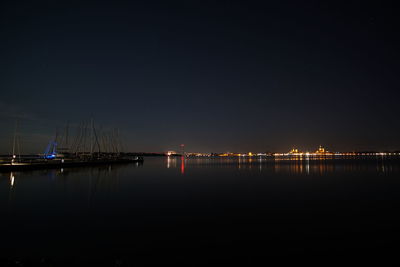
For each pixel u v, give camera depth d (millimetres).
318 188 30047
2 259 9711
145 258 10578
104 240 12547
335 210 18984
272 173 51906
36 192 26750
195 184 34188
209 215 17516
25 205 20406
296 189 29266
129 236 13180
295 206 20359
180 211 18531
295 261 10438
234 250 11492
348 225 15242
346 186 31641
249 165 91312
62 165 62906
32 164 54469
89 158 87812
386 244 12242
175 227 14695
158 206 20266
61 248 11500
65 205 20453
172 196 24750
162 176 45656
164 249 11508
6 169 49000
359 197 24141
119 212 18234
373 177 42312
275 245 12078
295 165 88188
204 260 10438
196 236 13250
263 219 16453
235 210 18984
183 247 11758
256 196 24766
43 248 11477
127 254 10914
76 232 13727
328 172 53344
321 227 14875
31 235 13203
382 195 25203
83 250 11281
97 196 24641
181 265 9961
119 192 27172
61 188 29719
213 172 55656
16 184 32844
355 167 71688
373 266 10055
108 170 60250
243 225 15203
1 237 12898
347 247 11867
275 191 27891
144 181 37594
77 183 34281
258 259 10570
